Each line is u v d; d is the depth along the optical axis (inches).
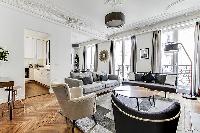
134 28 303.6
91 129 110.7
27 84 330.0
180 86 264.5
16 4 174.9
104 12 214.5
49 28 247.0
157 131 52.8
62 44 270.1
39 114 146.4
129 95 150.4
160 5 191.3
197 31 224.7
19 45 203.9
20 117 138.1
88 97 114.9
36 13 196.5
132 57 320.5
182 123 97.4
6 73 189.5
